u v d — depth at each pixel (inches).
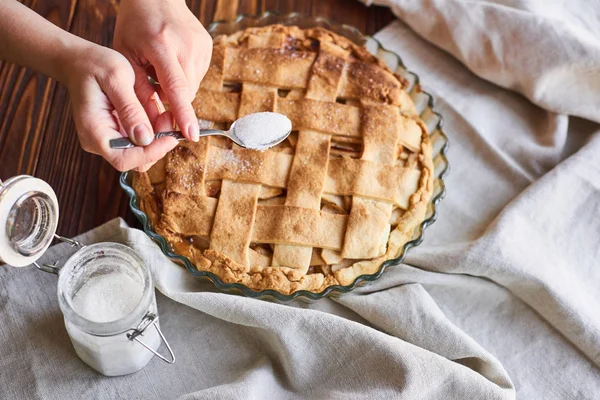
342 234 26.8
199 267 26.4
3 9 25.0
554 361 27.6
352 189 27.2
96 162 29.2
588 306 27.7
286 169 27.4
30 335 26.3
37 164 28.9
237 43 30.1
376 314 27.0
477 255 27.7
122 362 25.2
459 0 31.5
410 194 27.7
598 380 27.3
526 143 31.0
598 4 32.7
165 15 26.1
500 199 30.3
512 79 31.3
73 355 26.2
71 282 24.3
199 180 27.1
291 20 31.2
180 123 24.1
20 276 26.9
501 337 28.0
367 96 29.0
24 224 22.7
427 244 29.4
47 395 25.6
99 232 27.5
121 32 26.3
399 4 31.9
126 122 23.4
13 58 25.9
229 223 26.6
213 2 32.5
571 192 29.6
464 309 28.4
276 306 26.0
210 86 28.6
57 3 31.3
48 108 29.7
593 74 30.5
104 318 24.3
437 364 25.6
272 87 28.9
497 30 31.0
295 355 25.9
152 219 27.1
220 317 26.1
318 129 27.9
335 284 26.6
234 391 25.0
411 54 32.8
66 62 24.5
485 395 25.5
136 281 24.9
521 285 27.9
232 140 26.2
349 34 31.3
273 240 26.6
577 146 31.5
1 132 29.1
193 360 26.7
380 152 28.0
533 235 28.8
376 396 25.1
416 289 27.4
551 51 30.4
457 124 31.4
